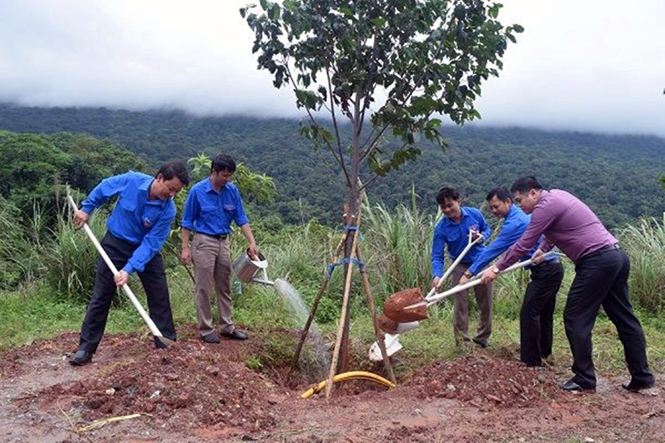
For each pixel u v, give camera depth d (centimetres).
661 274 895
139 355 597
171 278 965
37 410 437
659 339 730
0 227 1022
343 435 403
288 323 770
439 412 446
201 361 481
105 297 568
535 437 410
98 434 399
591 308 508
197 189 621
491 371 499
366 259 921
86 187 2059
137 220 566
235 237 983
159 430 402
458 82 548
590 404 477
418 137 554
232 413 428
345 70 558
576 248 507
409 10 521
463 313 659
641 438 414
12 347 642
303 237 1094
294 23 528
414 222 947
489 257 578
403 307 555
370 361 634
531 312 577
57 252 900
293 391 547
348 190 575
